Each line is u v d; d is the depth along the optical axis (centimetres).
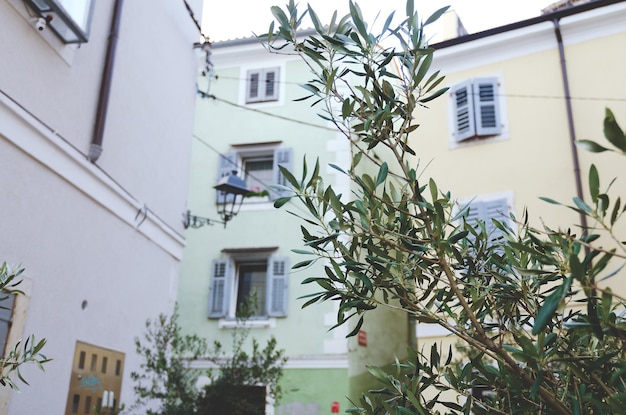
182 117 880
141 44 757
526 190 1064
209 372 760
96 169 640
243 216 1300
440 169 1133
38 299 549
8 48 521
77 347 605
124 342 698
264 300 1254
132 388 714
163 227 795
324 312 1188
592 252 169
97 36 658
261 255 1264
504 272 254
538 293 238
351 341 1178
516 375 210
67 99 600
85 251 625
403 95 255
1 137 512
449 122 1155
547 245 197
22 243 534
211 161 1367
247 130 1370
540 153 1076
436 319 224
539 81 1116
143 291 745
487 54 1167
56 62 584
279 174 1301
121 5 698
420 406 204
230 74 1427
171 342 754
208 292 1266
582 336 203
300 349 1176
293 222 1266
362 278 222
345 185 1249
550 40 1127
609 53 1080
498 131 1109
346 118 251
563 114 1081
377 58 251
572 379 211
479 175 1102
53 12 554
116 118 688
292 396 1149
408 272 231
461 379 223
